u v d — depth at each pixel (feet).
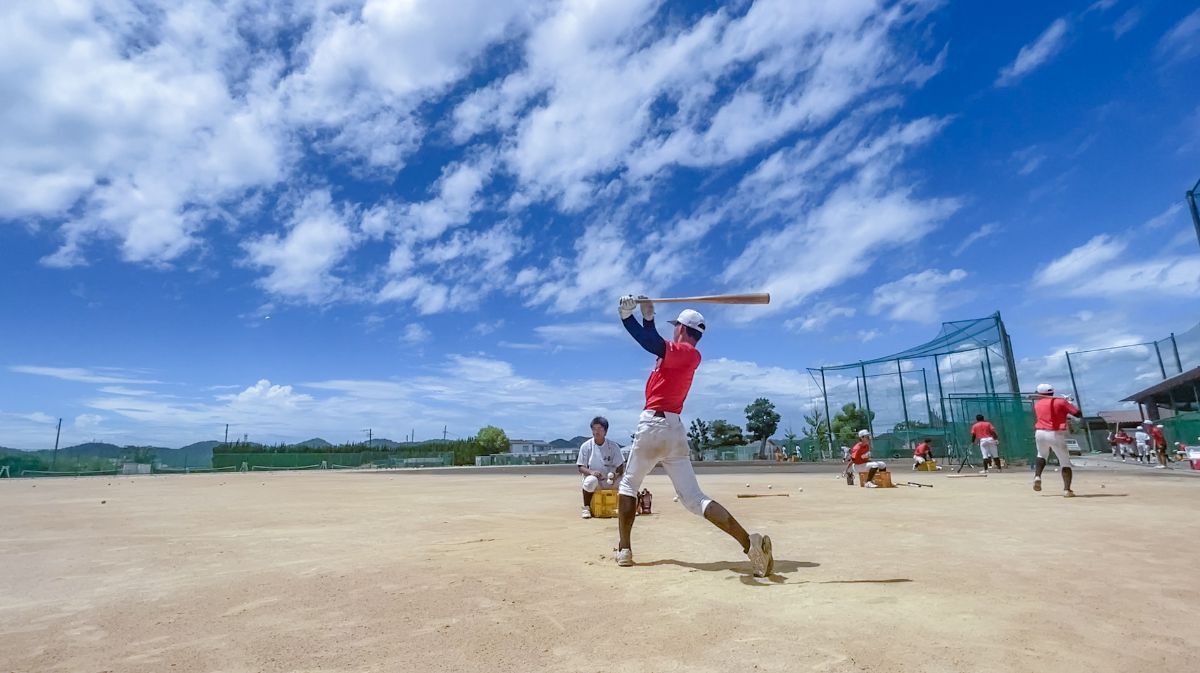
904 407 95.81
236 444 168.04
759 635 9.50
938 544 17.93
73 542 20.22
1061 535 19.43
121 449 142.61
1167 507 27.40
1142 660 8.41
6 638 9.84
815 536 19.79
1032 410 74.74
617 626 10.06
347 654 8.96
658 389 15.20
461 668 8.38
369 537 20.97
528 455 220.02
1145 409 131.85
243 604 11.74
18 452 126.11
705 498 14.52
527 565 15.12
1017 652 8.70
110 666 8.61
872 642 9.13
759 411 210.79
